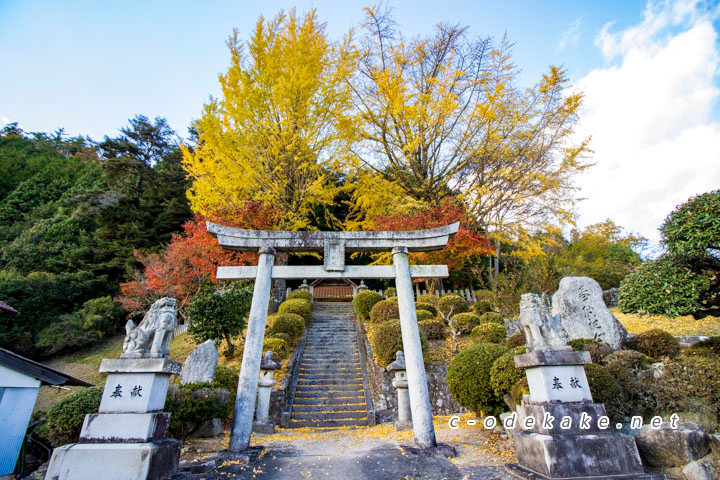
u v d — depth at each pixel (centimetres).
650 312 646
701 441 389
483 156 1518
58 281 1859
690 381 484
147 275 1479
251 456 477
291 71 1317
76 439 532
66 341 1558
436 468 423
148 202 2261
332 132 1378
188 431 582
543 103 1453
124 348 424
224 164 1320
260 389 796
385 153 1698
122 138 2939
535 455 380
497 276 1595
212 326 1065
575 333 833
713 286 606
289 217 1312
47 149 4003
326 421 841
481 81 1537
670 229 602
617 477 355
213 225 611
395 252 636
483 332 1081
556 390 399
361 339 1314
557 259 1958
